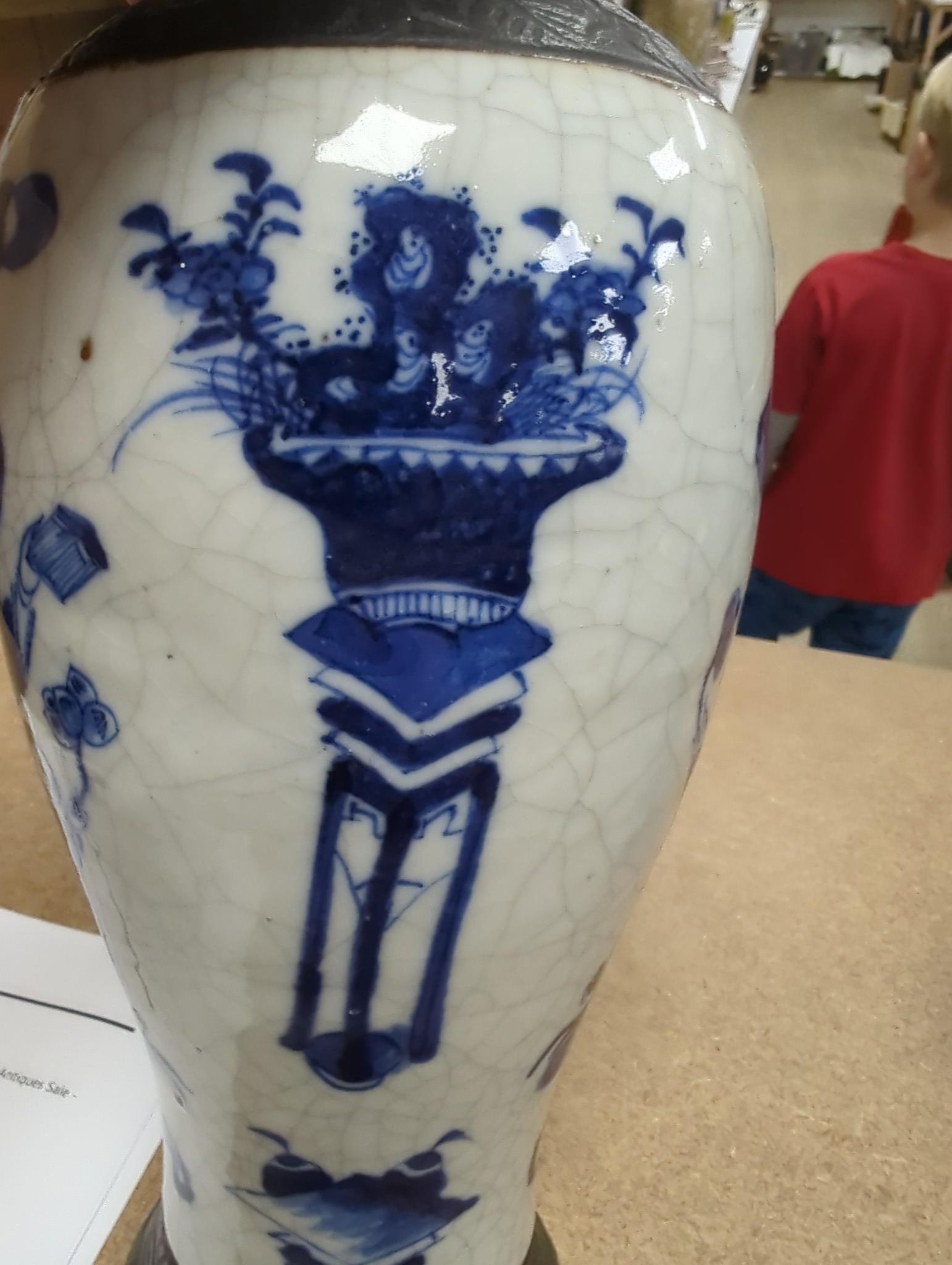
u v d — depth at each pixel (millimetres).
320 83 238
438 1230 385
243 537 241
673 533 267
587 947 324
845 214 3045
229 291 235
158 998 325
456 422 238
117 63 253
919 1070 601
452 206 236
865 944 675
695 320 261
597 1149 549
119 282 243
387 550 241
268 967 292
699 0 1030
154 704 260
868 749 841
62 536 257
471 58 244
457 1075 328
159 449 241
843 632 1273
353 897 277
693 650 287
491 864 279
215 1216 393
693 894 705
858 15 4496
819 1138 561
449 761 261
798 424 1142
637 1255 505
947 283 1047
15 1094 541
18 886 670
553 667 260
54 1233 489
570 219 243
